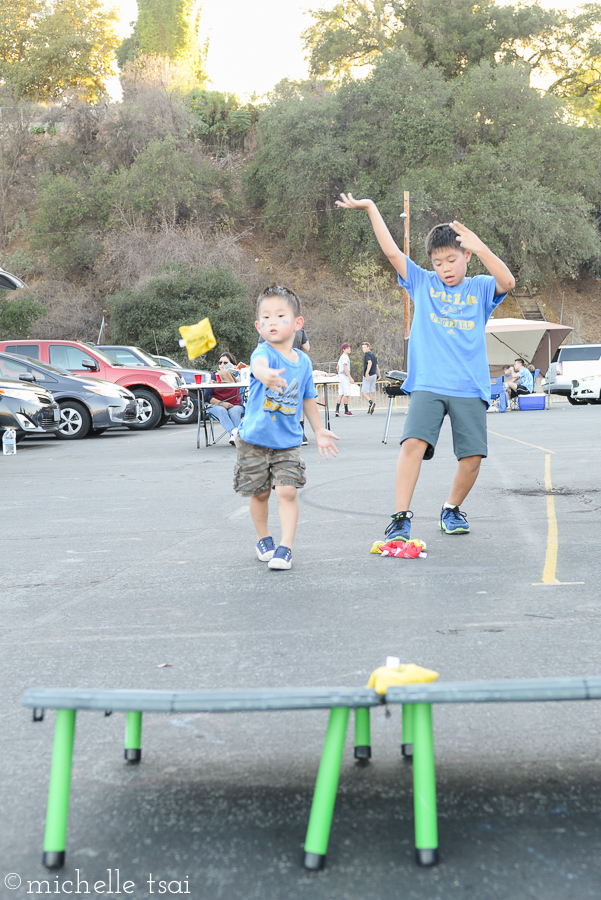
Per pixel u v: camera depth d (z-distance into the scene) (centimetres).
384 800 182
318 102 4616
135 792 190
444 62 5172
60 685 261
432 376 458
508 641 292
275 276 4594
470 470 488
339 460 968
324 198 4581
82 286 4347
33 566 457
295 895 147
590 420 1669
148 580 412
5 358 1505
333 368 3669
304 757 208
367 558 446
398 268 458
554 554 441
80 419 1489
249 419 426
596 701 243
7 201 4950
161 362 2020
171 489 777
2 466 1052
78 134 4869
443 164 4406
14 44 5722
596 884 149
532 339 3234
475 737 217
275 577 407
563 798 181
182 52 6300
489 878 151
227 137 5212
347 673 262
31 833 173
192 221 4438
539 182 4375
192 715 241
